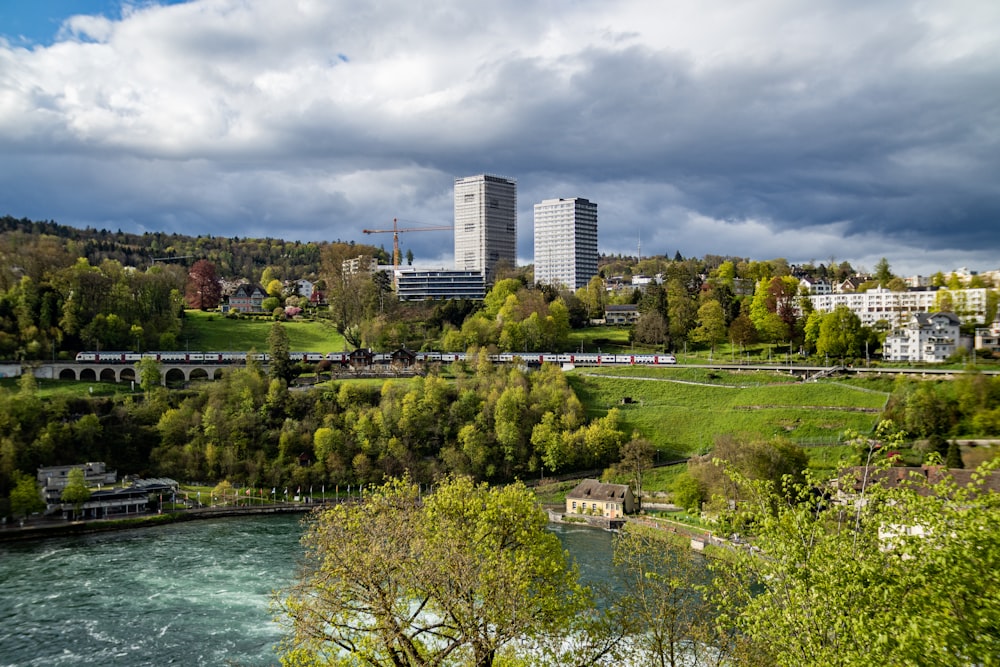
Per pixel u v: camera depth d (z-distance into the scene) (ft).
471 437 620.08
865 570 105.50
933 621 92.73
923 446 514.68
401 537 132.87
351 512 142.61
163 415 614.75
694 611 159.84
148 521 501.56
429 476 600.80
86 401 616.80
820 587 107.76
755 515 129.59
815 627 106.11
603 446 620.49
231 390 654.94
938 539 104.37
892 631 95.81
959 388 594.24
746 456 449.48
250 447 607.37
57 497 510.99
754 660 139.74
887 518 111.86
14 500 483.10
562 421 646.74
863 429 586.45
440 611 137.69
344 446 614.75
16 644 293.84
